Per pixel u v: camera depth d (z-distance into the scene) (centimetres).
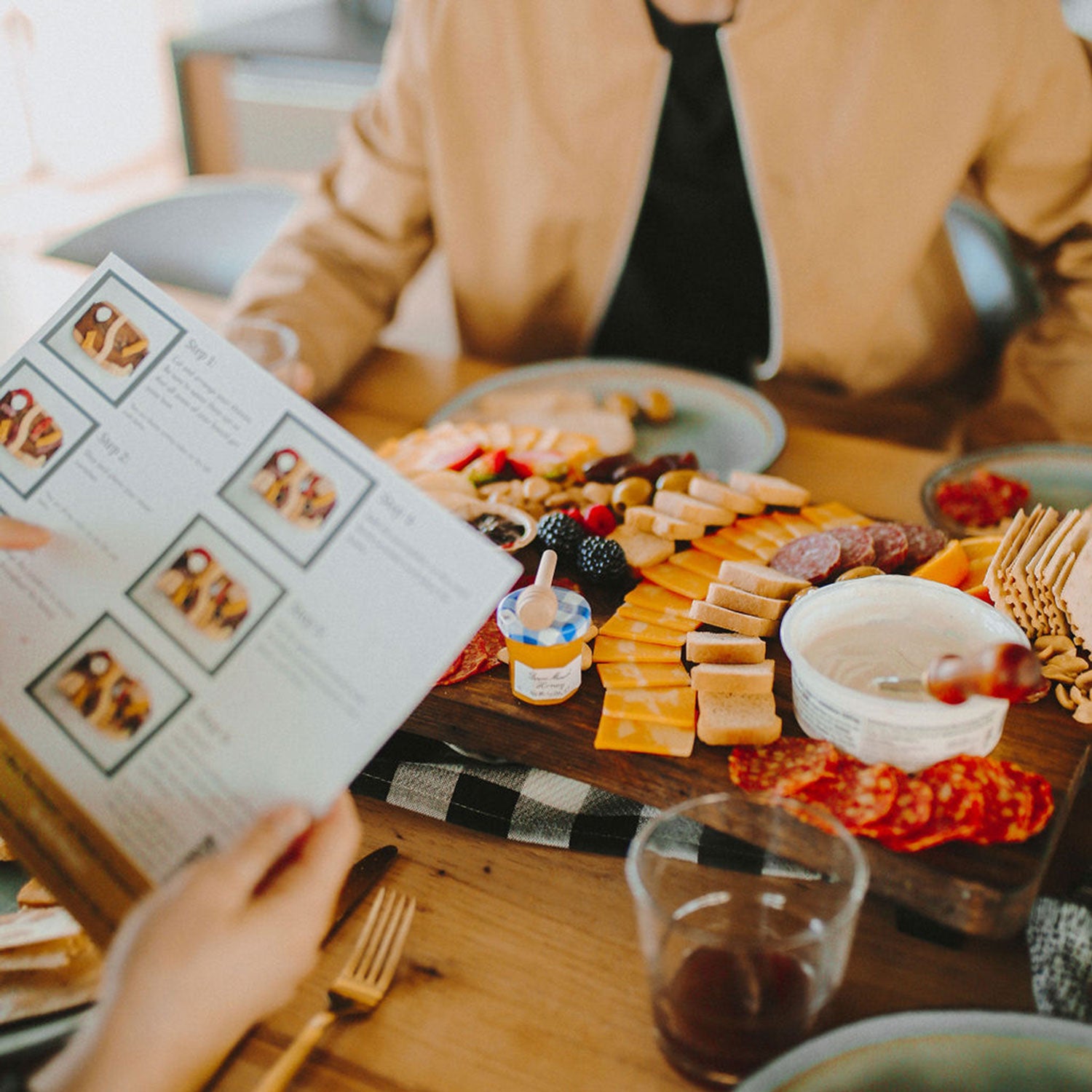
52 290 172
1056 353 147
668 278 173
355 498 58
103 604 60
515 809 76
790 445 125
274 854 50
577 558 97
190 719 56
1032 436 148
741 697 78
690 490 106
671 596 93
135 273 67
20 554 62
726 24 147
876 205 152
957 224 175
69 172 564
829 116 146
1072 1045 54
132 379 65
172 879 54
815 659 77
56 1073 46
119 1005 46
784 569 93
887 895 67
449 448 119
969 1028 55
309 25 405
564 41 148
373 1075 59
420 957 66
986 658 61
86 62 550
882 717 68
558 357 179
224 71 403
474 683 83
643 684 81
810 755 71
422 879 72
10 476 65
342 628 55
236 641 57
